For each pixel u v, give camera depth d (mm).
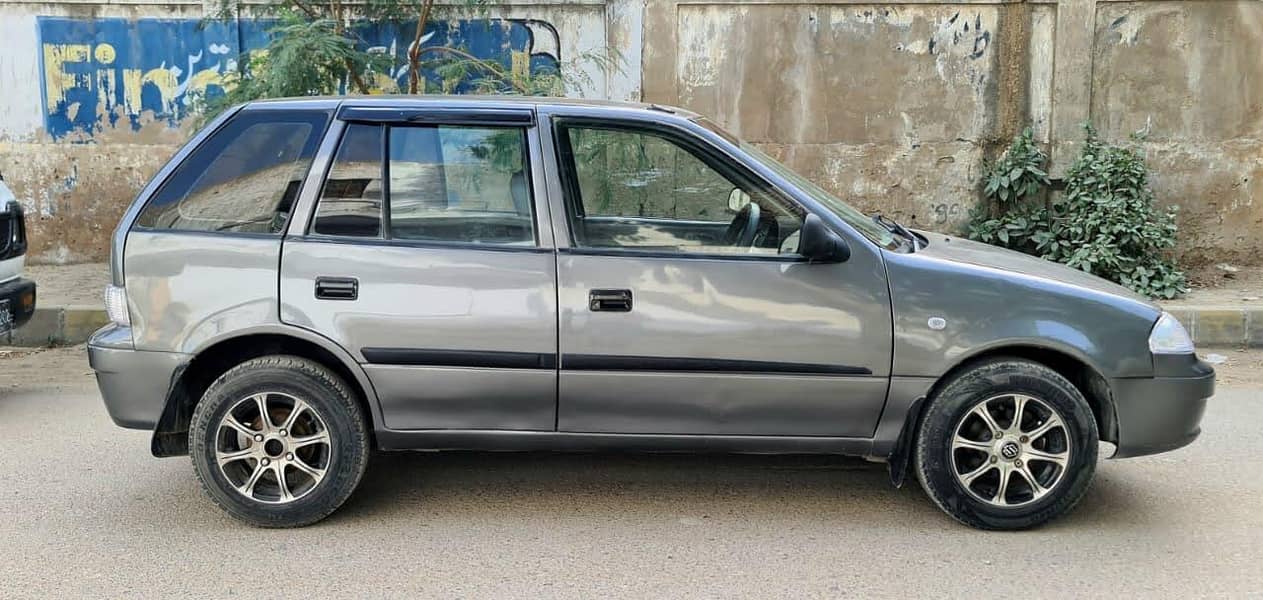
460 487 4820
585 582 3803
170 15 9664
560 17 9688
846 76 9625
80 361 7531
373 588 3754
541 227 4168
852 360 4113
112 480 4930
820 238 4027
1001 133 9594
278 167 4266
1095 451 4109
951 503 4191
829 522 4387
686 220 4258
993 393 4086
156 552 4082
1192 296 8602
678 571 3896
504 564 3963
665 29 9602
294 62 8016
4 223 6148
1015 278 4156
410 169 4230
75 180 9914
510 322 4121
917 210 9789
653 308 4102
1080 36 9367
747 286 4102
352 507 4562
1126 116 9500
